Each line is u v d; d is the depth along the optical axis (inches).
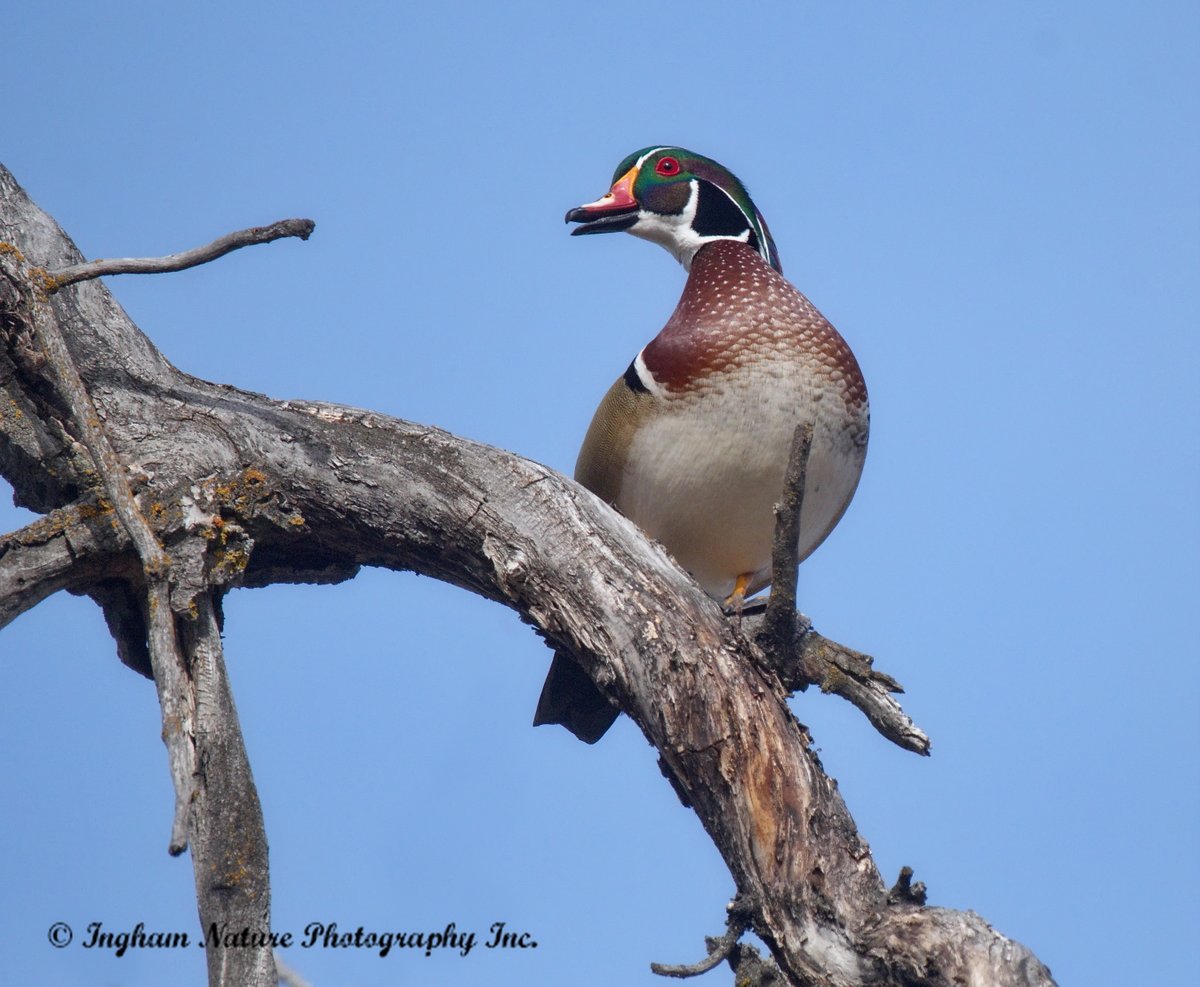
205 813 283.6
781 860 281.7
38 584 300.2
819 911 275.7
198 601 303.4
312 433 328.8
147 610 308.2
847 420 387.5
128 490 286.8
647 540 323.6
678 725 297.3
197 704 293.6
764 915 278.4
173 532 307.1
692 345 384.5
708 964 273.4
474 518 319.9
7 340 317.1
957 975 255.1
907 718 307.6
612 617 307.3
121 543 304.2
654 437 388.5
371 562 342.3
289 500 324.8
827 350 384.5
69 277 298.2
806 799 287.1
